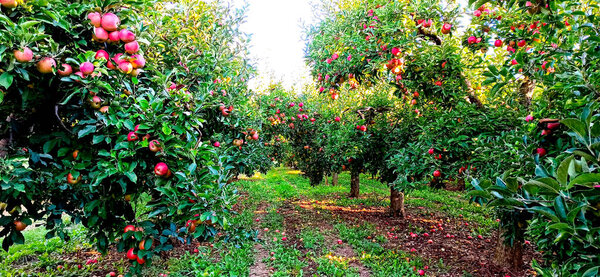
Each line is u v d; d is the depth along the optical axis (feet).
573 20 6.94
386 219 29.50
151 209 7.98
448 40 15.46
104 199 7.63
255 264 18.35
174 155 7.07
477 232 25.34
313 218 29.45
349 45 15.96
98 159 7.04
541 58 7.27
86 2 6.36
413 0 14.40
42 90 6.66
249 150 19.36
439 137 15.69
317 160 31.32
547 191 3.49
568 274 4.73
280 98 29.66
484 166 12.85
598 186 3.36
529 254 20.13
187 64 11.24
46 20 5.56
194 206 7.20
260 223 27.07
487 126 14.08
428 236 24.03
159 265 17.57
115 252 19.70
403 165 17.19
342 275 16.71
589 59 6.31
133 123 6.86
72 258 18.90
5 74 5.17
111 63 6.88
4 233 7.34
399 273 16.69
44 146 6.97
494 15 13.83
